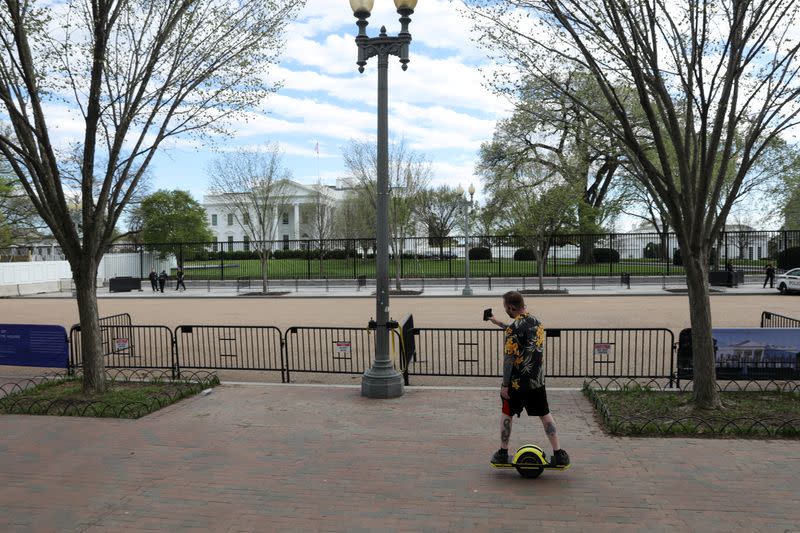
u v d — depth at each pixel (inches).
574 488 197.9
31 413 305.9
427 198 2247.8
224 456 236.7
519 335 206.8
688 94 283.4
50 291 1454.2
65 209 331.3
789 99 273.6
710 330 289.6
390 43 329.7
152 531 173.2
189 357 493.4
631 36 297.4
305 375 414.3
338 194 3302.2
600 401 294.5
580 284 1302.9
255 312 874.8
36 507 190.5
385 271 338.0
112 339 458.0
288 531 171.3
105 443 255.3
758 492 192.7
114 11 315.3
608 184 1708.9
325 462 227.8
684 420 267.1
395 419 287.7
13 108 301.7
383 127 333.7
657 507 182.2
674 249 1649.9
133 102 338.6
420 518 177.8
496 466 209.8
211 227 3068.4
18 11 297.6
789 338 327.0
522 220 1157.1
